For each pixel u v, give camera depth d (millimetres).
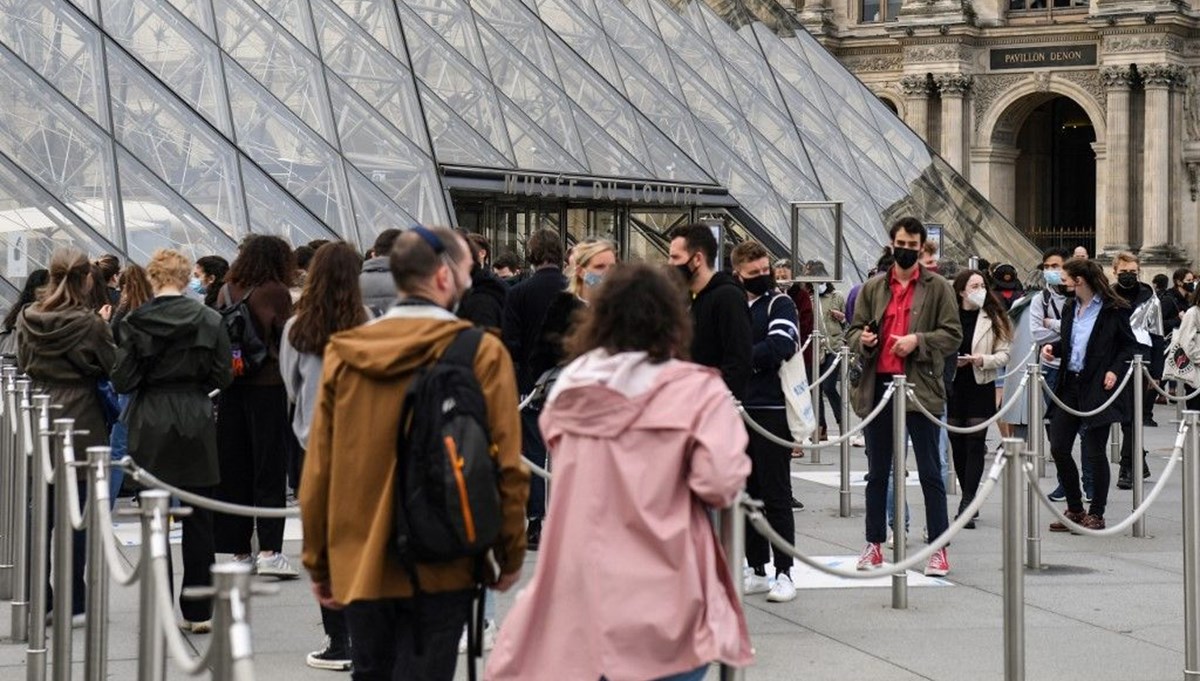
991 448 38875
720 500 11406
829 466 35250
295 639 18172
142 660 11883
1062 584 22141
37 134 32938
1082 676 17047
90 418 19219
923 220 66625
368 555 11867
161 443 17719
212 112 36062
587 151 49719
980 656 17625
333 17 41250
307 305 15922
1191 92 98812
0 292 30938
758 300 20969
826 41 105250
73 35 34844
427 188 39438
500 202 49281
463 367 11758
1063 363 26703
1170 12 96000
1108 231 99000
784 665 17172
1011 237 70000
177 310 17766
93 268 23406
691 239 19219
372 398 11984
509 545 11961
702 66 60562
